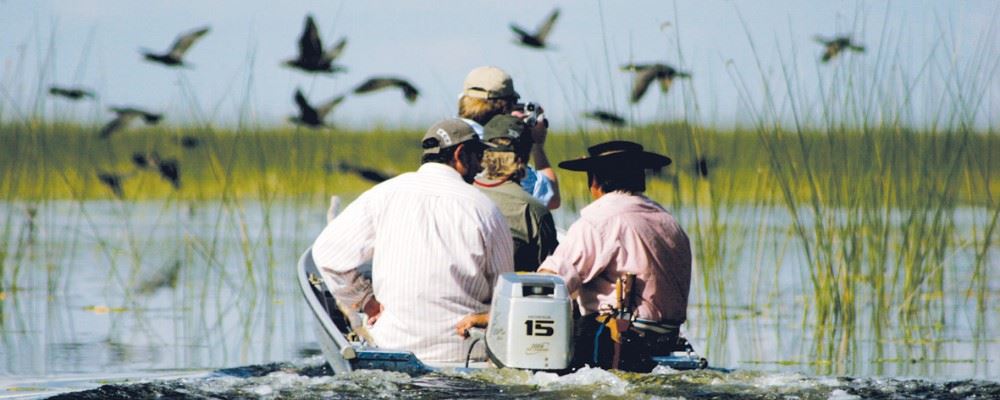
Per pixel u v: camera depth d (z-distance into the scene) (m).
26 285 40.75
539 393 19.56
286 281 41.78
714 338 31.70
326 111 35.06
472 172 22.58
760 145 38.50
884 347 30.80
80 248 48.72
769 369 27.77
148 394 20.34
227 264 45.16
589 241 21.81
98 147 61.59
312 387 20.30
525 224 24.17
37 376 25.83
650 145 36.06
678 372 21.09
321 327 23.22
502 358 20.45
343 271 22.23
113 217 57.38
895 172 35.97
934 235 36.19
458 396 19.41
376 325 22.17
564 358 20.42
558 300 20.39
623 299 21.55
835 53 34.97
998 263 43.84
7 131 42.34
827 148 35.81
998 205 37.00
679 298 22.19
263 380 21.16
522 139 24.53
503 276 20.75
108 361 27.89
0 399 22.86
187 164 57.69
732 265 38.84
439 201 21.86
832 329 32.94
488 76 26.62
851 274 34.94
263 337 31.61
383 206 22.12
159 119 40.75
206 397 19.94
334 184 66.56
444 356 21.61
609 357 21.55
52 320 34.00
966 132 35.56
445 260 21.66
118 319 34.31
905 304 34.69
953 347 30.75
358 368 20.78
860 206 35.22
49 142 43.66
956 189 37.12
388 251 21.94
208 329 32.69
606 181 22.38
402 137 71.44
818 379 21.30
